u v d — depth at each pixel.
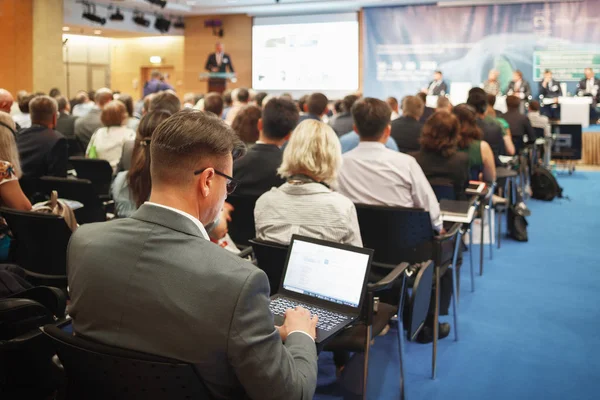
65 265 2.68
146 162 2.29
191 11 16.11
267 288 1.21
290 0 14.84
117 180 2.85
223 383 1.19
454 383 2.86
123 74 18.23
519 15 14.09
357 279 1.88
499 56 14.34
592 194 8.21
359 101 3.07
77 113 8.23
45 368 1.79
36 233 2.62
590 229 6.17
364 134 3.09
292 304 1.91
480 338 3.40
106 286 1.22
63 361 1.27
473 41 14.48
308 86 15.88
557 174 10.11
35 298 1.97
